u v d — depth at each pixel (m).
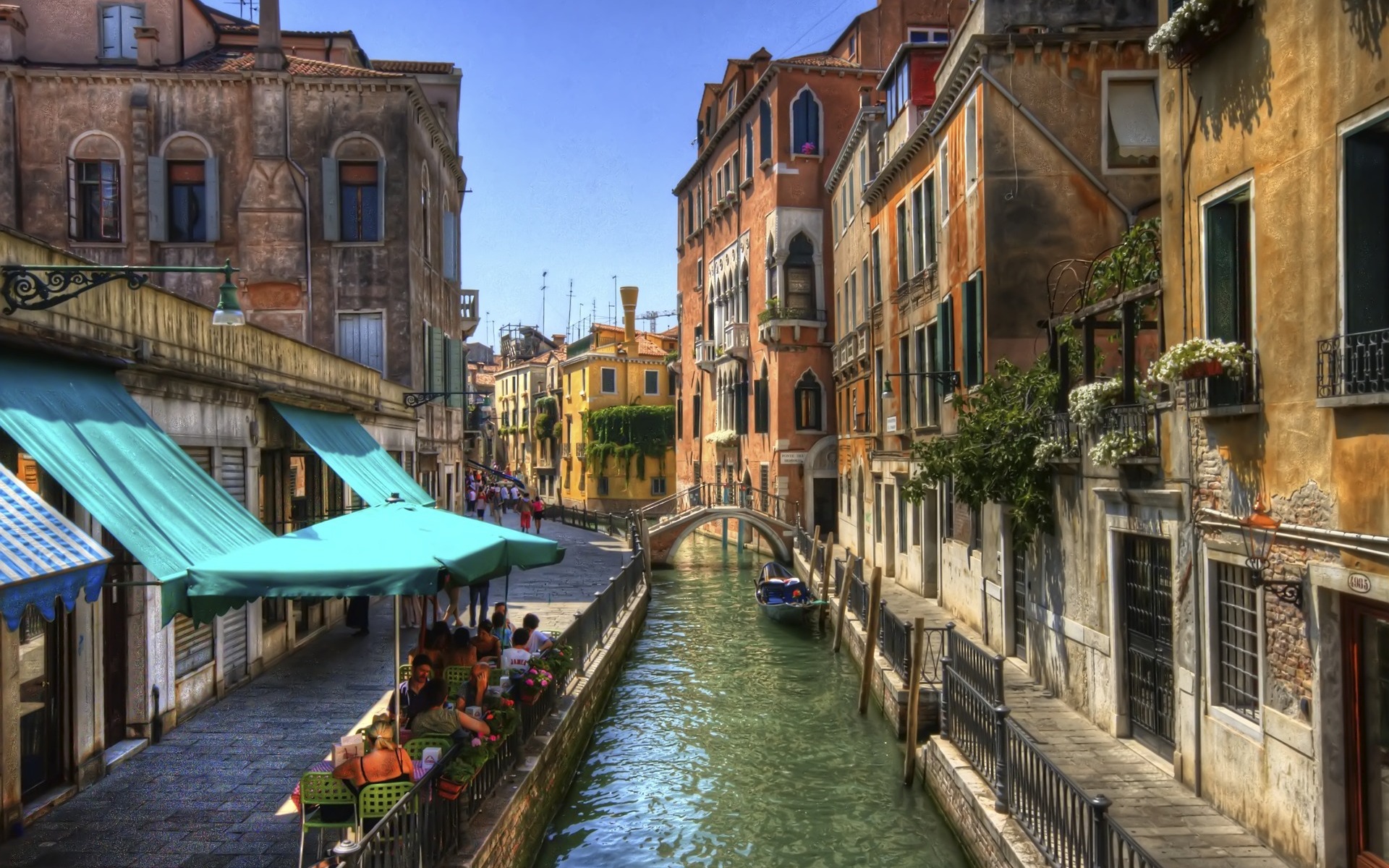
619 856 9.66
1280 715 6.62
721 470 38.81
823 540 31.89
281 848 6.99
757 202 33.75
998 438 11.85
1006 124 14.05
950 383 15.98
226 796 8.02
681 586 28.00
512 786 8.73
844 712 14.62
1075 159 14.05
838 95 32.03
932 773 10.45
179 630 10.22
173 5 21.08
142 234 19.97
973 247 14.61
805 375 31.83
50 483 8.04
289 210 20.27
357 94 20.47
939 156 16.62
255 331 12.45
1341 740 6.13
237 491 11.71
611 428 52.34
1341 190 5.90
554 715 11.50
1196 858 6.60
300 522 14.34
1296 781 6.42
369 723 10.18
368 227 20.59
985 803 8.30
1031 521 11.16
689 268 44.28
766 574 24.16
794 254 31.97
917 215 18.64
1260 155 6.81
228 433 11.41
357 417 16.92
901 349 19.95
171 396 9.88
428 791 6.50
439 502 24.56
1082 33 13.93
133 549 6.09
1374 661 5.96
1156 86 14.13
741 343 35.25
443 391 23.14
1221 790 7.45
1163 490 8.35
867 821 10.36
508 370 71.25
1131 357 9.09
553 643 11.77
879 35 32.25
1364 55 5.70
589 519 40.28
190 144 20.20
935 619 16.14
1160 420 8.39
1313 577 6.23
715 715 14.60
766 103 32.66
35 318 7.51
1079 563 10.34
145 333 9.48
